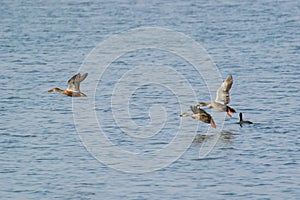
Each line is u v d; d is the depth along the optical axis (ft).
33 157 133.90
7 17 317.63
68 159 132.87
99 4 360.89
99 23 297.94
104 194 117.70
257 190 118.73
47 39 260.62
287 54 227.61
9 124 154.51
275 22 296.30
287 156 133.08
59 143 141.79
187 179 123.54
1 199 116.26
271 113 160.86
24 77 199.62
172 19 307.37
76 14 325.21
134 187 120.37
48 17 316.81
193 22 298.76
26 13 330.13
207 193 117.70
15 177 124.67
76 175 125.29
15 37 264.72
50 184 121.90
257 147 138.21
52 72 206.49
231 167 128.57
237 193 117.70
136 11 333.62
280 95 176.24
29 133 148.15
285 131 147.43
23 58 225.97
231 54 229.45
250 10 335.06
